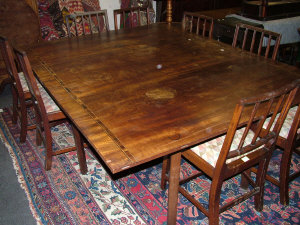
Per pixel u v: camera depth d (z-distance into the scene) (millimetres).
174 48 2203
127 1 4043
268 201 1879
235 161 1461
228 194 1942
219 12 3529
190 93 1540
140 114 1362
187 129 1253
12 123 2723
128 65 1898
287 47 3561
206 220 1762
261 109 1399
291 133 1610
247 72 1791
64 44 2312
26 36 3359
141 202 1877
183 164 2238
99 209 1819
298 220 1748
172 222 1663
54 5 3480
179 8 4141
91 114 1368
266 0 2867
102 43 2326
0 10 3162
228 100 1472
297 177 1978
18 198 1907
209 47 2225
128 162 1077
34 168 2164
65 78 1734
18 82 2129
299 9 3082
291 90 1298
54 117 2000
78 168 2166
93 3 3779
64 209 1818
